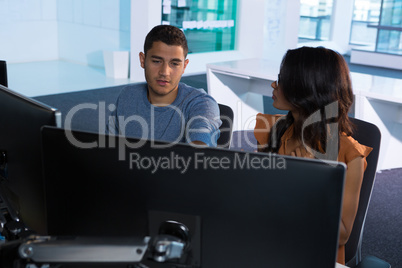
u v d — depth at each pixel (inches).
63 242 30.8
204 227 33.9
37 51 337.1
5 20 317.7
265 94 172.4
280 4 301.0
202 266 34.9
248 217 32.8
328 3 405.1
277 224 32.4
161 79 65.4
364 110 130.0
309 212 31.5
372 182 62.2
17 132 43.6
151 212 34.7
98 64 316.2
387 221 123.3
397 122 148.3
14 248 33.3
